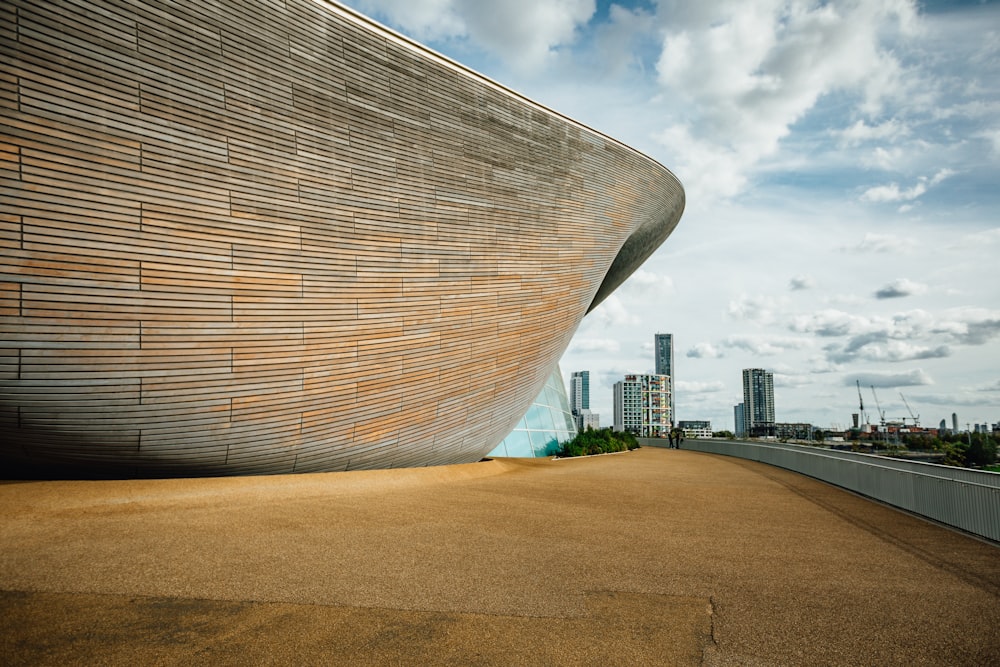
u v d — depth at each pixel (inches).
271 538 268.8
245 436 391.2
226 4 357.4
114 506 321.1
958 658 153.5
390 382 463.8
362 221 430.3
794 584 218.4
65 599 179.3
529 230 568.4
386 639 157.9
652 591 206.7
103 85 313.7
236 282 366.3
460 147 498.3
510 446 966.4
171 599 182.5
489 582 211.3
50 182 301.6
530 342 595.8
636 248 892.6
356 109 424.5
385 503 382.3
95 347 322.7
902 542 298.4
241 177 366.0
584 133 619.8
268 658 143.9
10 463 356.8
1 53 286.5
